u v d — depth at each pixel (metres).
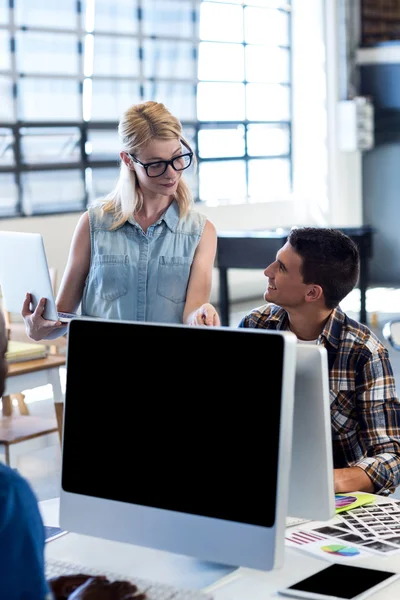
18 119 8.82
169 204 3.11
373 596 1.71
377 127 12.27
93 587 1.62
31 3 8.81
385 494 2.44
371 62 12.21
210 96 10.94
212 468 1.67
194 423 1.69
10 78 8.70
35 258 3.15
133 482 1.77
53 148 9.16
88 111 9.48
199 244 3.12
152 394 1.75
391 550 1.92
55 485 4.76
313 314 2.48
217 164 11.12
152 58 10.12
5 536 1.30
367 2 12.20
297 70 12.09
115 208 3.09
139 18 9.90
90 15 9.37
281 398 1.58
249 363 1.63
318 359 1.79
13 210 8.84
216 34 10.91
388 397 2.45
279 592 1.74
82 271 3.14
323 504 1.85
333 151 12.30
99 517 1.80
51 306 3.15
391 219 12.31
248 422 1.63
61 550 1.98
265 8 11.53
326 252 2.40
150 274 3.07
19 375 4.21
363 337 2.47
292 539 2.00
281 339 1.58
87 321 1.83
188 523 1.69
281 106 11.96
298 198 12.05
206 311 2.83
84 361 1.84
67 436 1.85
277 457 1.59
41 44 8.95
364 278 9.09
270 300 2.50
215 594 1.74
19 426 4.51
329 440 1.83
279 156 11.99
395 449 2.41
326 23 12.15
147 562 1.91
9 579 1.29
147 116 2.87
